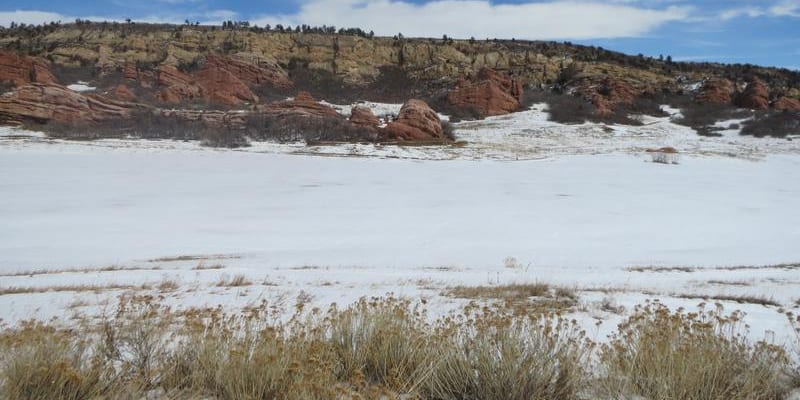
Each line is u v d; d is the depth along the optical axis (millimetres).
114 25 120750
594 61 110938
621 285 11633
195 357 4031
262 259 16141
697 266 15289
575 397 3582
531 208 27578
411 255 16922
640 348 3908
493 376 3613
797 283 12094
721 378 3568
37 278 12664
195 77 88688
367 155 50531
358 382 3461
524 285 11047
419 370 3869
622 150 55188
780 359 4016
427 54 114062
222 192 31828
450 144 58250
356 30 132375
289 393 3381
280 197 30406
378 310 5070
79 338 4613
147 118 61844
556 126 71562
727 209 28703
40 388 3301
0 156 42000
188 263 15445
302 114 67438
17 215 23906
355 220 24031
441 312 8234
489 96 83625
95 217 23859
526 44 128500
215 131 58156
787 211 28672
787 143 60125
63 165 39750
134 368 4012
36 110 59344
